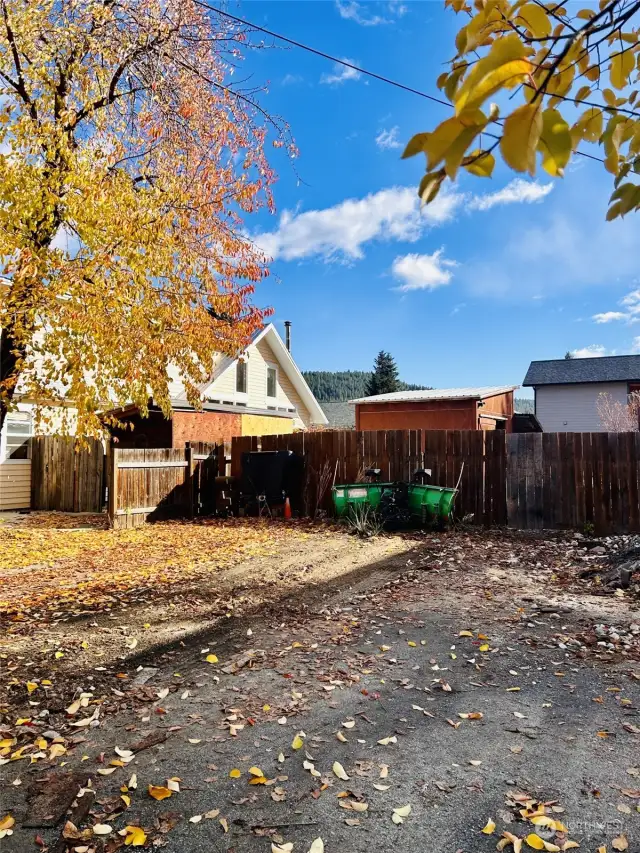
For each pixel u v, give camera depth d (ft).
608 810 6.91
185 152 23.81
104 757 8.39
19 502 41.98
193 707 10.00
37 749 8.64
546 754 8.23
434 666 11.64
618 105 3.38
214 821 6.86
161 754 8.44
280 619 14.98
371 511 29.53
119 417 44.21
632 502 25.08
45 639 13.53
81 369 19.72
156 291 21.68
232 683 11.00
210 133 23.66
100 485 39.86
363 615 15.16
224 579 19.39
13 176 18.20
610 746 8.41
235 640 13.43
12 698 10.43
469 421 52.29
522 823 6.72
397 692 10.48
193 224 23.31
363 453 32.48
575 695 10.18
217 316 26.09
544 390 86.33
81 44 21.01
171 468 35.53
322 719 9.47
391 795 7.32
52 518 37.06
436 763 8.05
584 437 26.20
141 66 22.48
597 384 82.53
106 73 22.43
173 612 15.70
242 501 35.63
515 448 27.76
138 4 22.08
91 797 7.35
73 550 25.00
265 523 32.40
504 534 26.25
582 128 3.34
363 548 24.34
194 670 11.67
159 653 12.66
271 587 18.30
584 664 11.57
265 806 7.13
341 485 30.42
